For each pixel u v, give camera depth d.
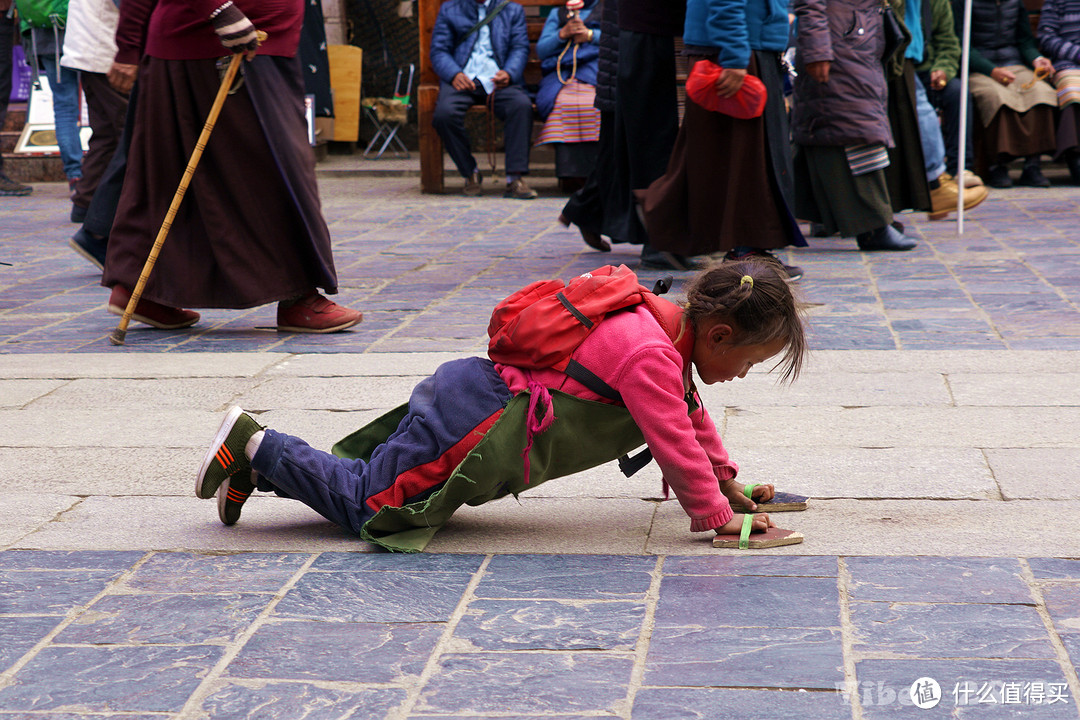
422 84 11.35
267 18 5.06
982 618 2.25
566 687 2.03
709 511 2.70
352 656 2.17
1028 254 6.87
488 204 10.55
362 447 2.99
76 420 3.96
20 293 6.59
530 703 1.97
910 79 7.37
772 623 2.26
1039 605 2.30
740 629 2.24
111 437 3.76
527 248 7.92
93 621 2.37
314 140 12.88
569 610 2.36
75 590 2.54
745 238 6.17
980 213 8.91
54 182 12.99
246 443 2.78
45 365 4.77
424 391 2.87
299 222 5.22
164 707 1.99
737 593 2.42
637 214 6.79
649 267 6.87
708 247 6.25
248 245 5.20
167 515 3.05
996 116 10.34
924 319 5.17
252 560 2.71
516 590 2.48
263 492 3.20
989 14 10.57
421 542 2.74
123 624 2.35
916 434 3.53
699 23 5.92
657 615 2.32
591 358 2.66
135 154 5.27
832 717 1.89
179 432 3.80
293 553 2.75
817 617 2.28
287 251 5.25
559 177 10.62
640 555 2.68
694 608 2.35
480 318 5.57
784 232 6.19
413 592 2.49
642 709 1.94
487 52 10.92
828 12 6.78
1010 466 3.21
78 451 3.62
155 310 5.50
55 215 10.04
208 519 3.02
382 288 6.49
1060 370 4.18
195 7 4.89
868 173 6.99
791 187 6.22
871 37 6.80
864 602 2.35
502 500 3.15
